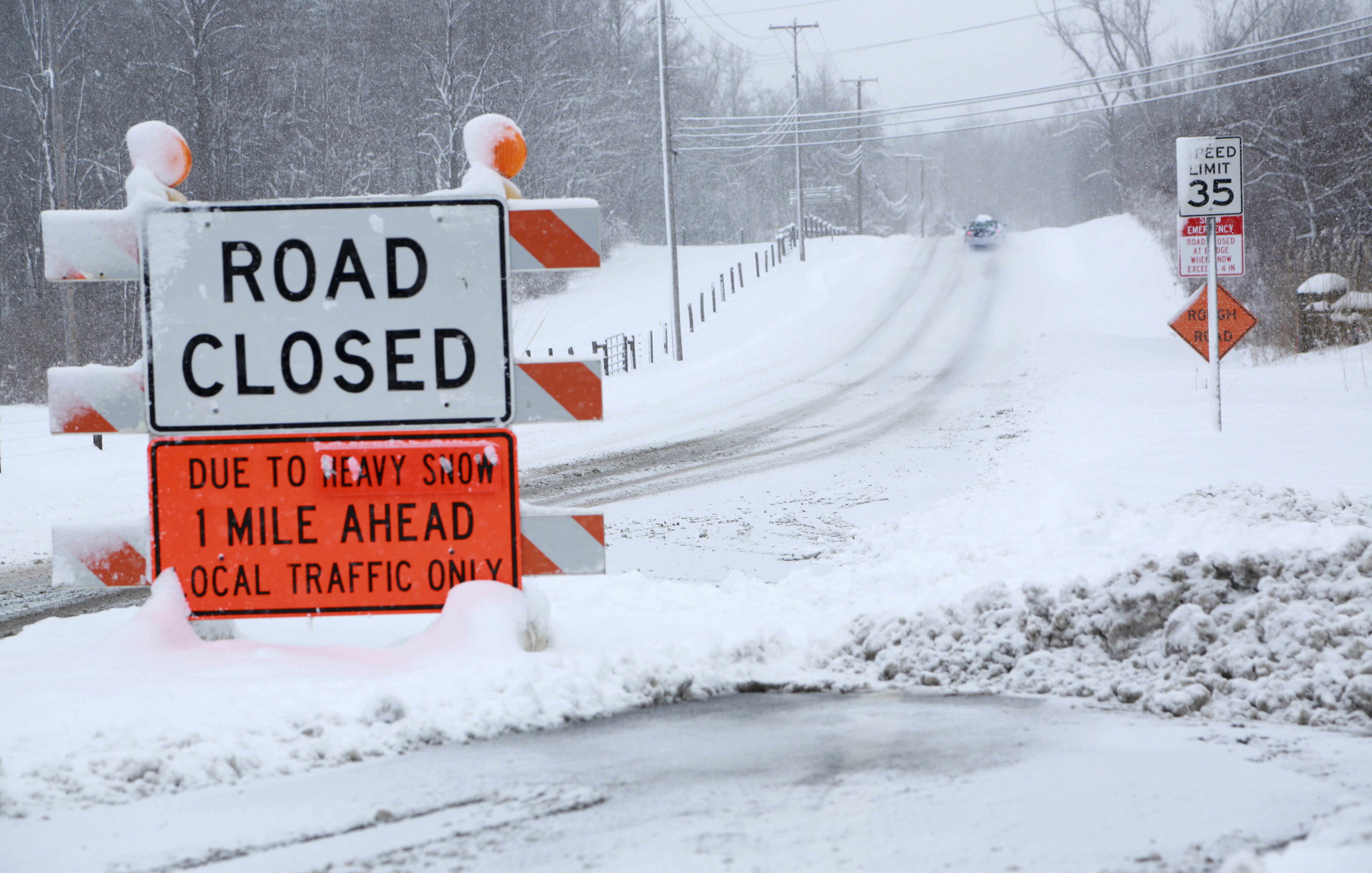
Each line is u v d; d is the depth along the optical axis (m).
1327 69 108.25
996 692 11.27
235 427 12.48
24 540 27.91
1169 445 32.06
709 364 76.19
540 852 6.90
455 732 9.58
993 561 18.91
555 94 127.25
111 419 12.55
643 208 170.25
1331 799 7.49
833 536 23.77
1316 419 36.34
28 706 9.69
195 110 98.69
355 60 117.06
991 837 6.91
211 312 12.47
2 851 7.05
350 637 14.37
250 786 8.33
